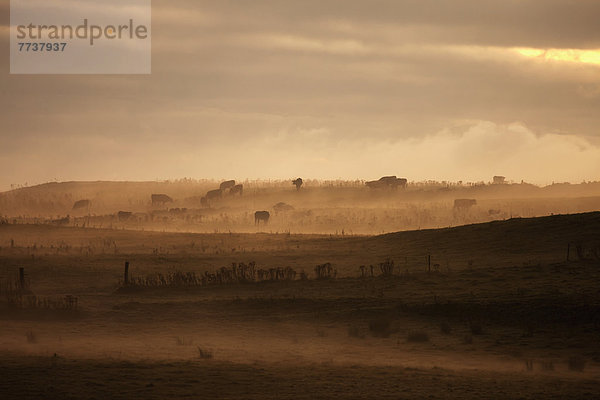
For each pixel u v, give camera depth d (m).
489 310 118.31
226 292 149.50
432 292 137.88
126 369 74.00
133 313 123.56
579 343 98.62
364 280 157.88
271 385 68.44
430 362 85.75
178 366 76.69
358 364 81.44
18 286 157.25
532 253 198.62
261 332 108.31
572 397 64.81
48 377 68.75
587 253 187.75
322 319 118.38
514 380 72.94
